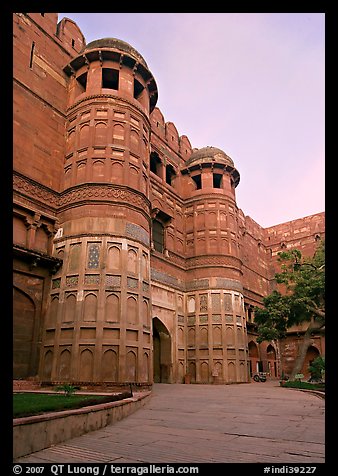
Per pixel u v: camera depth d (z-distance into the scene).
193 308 19.30
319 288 17.17
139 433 5.31
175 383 17.56
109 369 10.20
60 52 14.27
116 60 13.79
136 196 12.51
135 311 11.27
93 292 10.81
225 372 17.73
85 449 4.35
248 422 6.32
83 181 12.23
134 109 13.54
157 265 17.91
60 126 13.43
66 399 6.34
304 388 13.40
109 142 12.61
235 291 19.61
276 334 18.73
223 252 19.91
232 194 21.59
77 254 11.35
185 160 22.59
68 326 10.56
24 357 10.45
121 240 11.60
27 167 11.80
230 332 18.69
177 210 20.58
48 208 12.16
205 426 5.91
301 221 30.97
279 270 30.84
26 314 10.75
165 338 18.00
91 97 13.14
